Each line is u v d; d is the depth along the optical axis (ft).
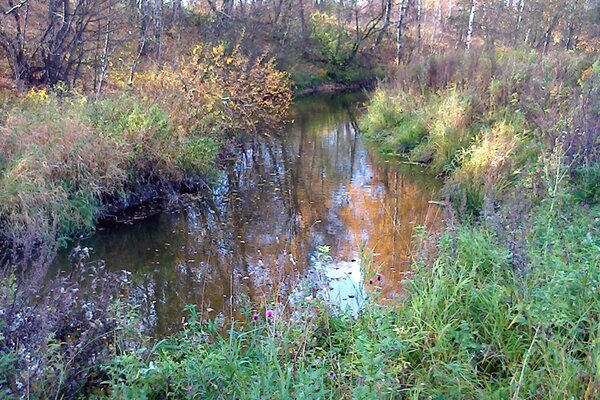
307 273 20.68
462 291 13.99
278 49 81.61
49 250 17.03
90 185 26.22
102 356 12.67
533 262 12.84
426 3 133.28
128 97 33.73
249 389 11.24
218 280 20.71
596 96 25.57
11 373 11.02
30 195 23.21
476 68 42.78
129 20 46.24
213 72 40.50
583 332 11.43
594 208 19.42
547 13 73.00
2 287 13.37
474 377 11.55
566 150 22.22
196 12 67.00
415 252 20.94
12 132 25.30
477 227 18.48
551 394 9.98
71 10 43.55
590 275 12.36
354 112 63.98
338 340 14.05
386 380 10.43
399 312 14.37
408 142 41.27
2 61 40.55
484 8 83.20
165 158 30.40
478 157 29.71
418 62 51.67
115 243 24.59
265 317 15.10
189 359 12.12
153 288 20.11
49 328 12.44
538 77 34.55
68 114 28.81
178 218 27.86
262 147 44.47
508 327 12.39
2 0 39.88
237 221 27.53
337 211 28.73
